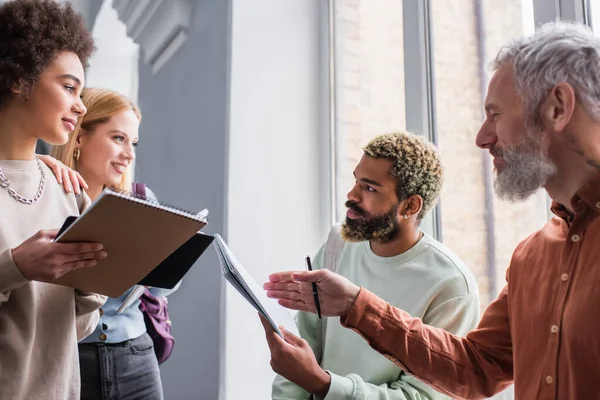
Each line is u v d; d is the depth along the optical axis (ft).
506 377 4.65
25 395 4.07
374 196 6.11
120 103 6.81
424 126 7.91
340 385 5.28
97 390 6.08
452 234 7.55
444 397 5.85
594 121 3.70
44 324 4.27
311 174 9.66
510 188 4.00
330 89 9.86
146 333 6.84
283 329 5.03
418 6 8.13
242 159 9.16
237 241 8.95
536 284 4.03
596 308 3.54
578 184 3.82
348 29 9.75
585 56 3.72
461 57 7.68
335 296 4.97
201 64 10.22
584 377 3.56
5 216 4.13
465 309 5.87
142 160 12.54
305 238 9.45
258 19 9.54
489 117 4.19
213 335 9.05
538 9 6.47
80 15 4.63
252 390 8.86
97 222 3.55
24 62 4.17
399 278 6.18
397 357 4.74
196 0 10.63
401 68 8.71
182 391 9.82
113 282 4.13
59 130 4.37
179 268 4.39
